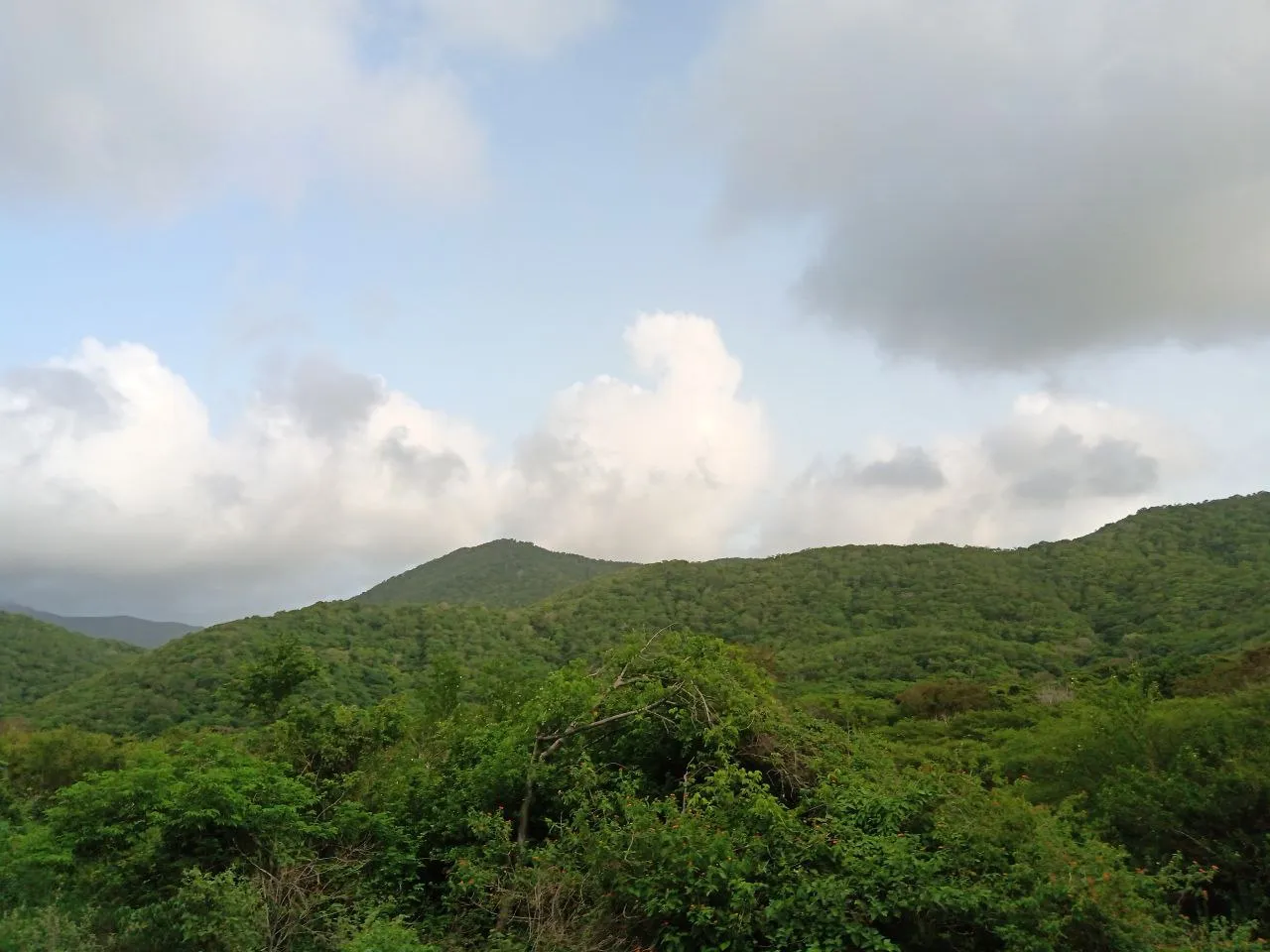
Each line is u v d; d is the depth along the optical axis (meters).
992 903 6.09
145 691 43.69
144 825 8.23
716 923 6.25
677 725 9.42
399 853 8.56
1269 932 7.26
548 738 9.67
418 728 12.73
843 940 6.20
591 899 6.89
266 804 8.27
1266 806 8.15
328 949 6.90
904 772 9.63
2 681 59.28
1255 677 18.38
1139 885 6.32
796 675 53.31
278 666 13.96
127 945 6.88
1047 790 11.11
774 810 7.32
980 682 39.25
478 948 6.99
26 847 8.36
